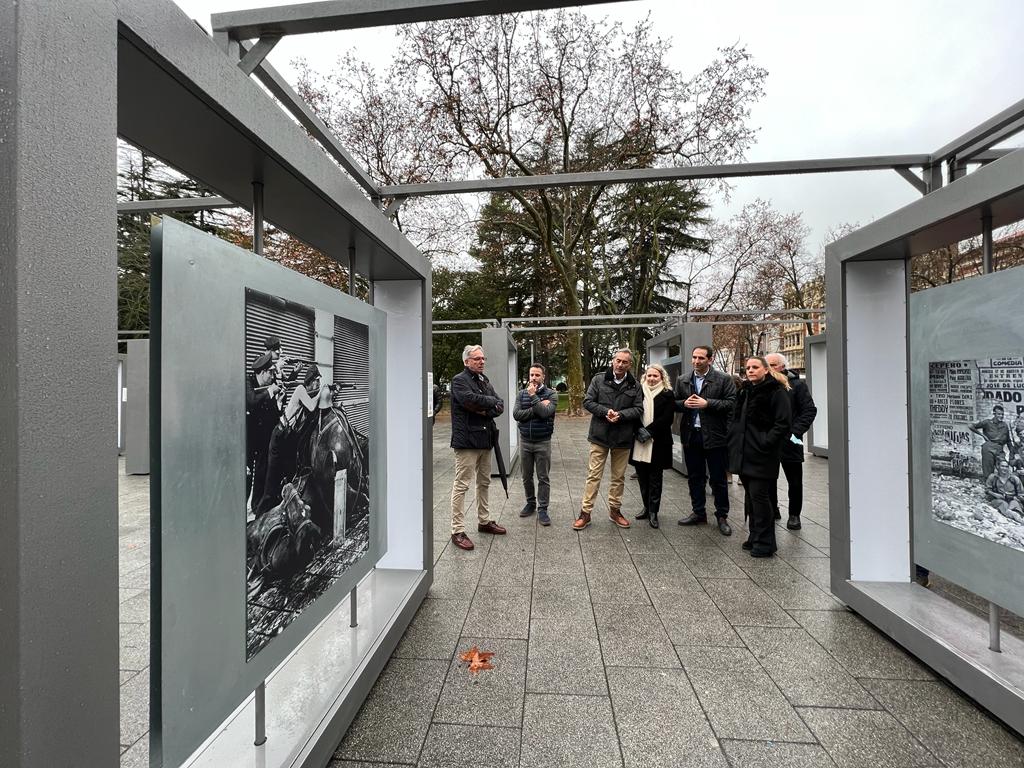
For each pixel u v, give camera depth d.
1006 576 2.29
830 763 1.91
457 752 1.97
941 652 2.43
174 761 1.28
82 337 0.99
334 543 2.26
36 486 0.91
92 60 1.01
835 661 2.62
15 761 0.88
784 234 22.89
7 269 0.88
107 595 1.03
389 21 1.84
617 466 5.14
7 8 0.89
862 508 3.19
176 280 1.29
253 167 1.79
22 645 0.89
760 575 3.83
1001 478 2.32
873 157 3.38
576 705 2.26
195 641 1.37
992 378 2.38
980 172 2.16
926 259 16.09
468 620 3.09
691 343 7.68
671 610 3.23
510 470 8.66
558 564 4.07
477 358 4.56
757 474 4.18
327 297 2.20
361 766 1.90
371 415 2.75
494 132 14.08
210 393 1.43
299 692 2.15
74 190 0.98
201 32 1.32
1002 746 1.99
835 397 3.26
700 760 1.92
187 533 1.34
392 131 13.37
